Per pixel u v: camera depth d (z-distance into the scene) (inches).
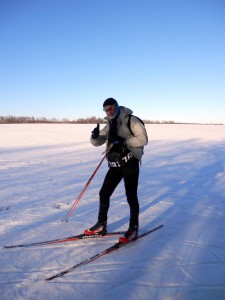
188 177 298.0
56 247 129.7
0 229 150.6
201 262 116.3
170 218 169.6
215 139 878.4
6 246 129.7
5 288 97.9
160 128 1488.7
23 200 207.6
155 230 150.5
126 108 134.8
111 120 136.3
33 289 97.6
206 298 92.8
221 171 333.7
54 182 274.8
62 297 93.4
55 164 399.2
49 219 166.6
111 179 139.2
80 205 195.0
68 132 1104.8
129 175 134.6
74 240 137.2
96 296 94.2
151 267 112.2
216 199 212.1
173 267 112.2
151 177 298.0
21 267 111.8
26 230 149.6
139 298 93.1
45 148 622.2
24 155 501.4
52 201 205.5
